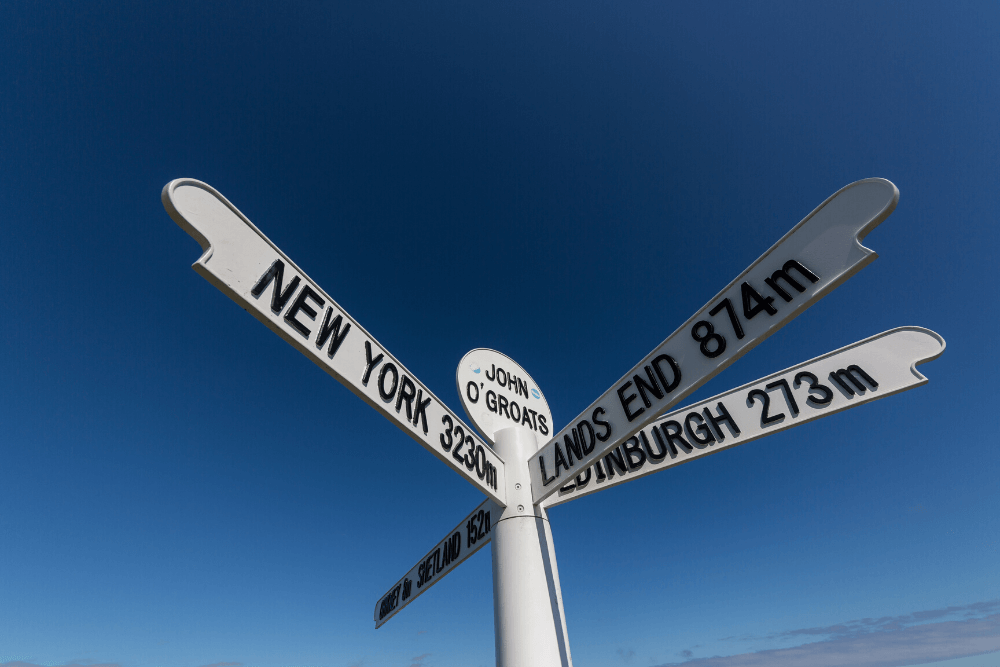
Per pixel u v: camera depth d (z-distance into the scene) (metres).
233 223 2.29
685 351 3.02
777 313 2.52
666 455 4.19
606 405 3.59
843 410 3.57
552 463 4.09
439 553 5.18
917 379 3.36
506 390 5.43
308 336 2.54
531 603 3.71
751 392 4.09
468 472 3.74
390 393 3.04
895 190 2.17
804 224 2.55
